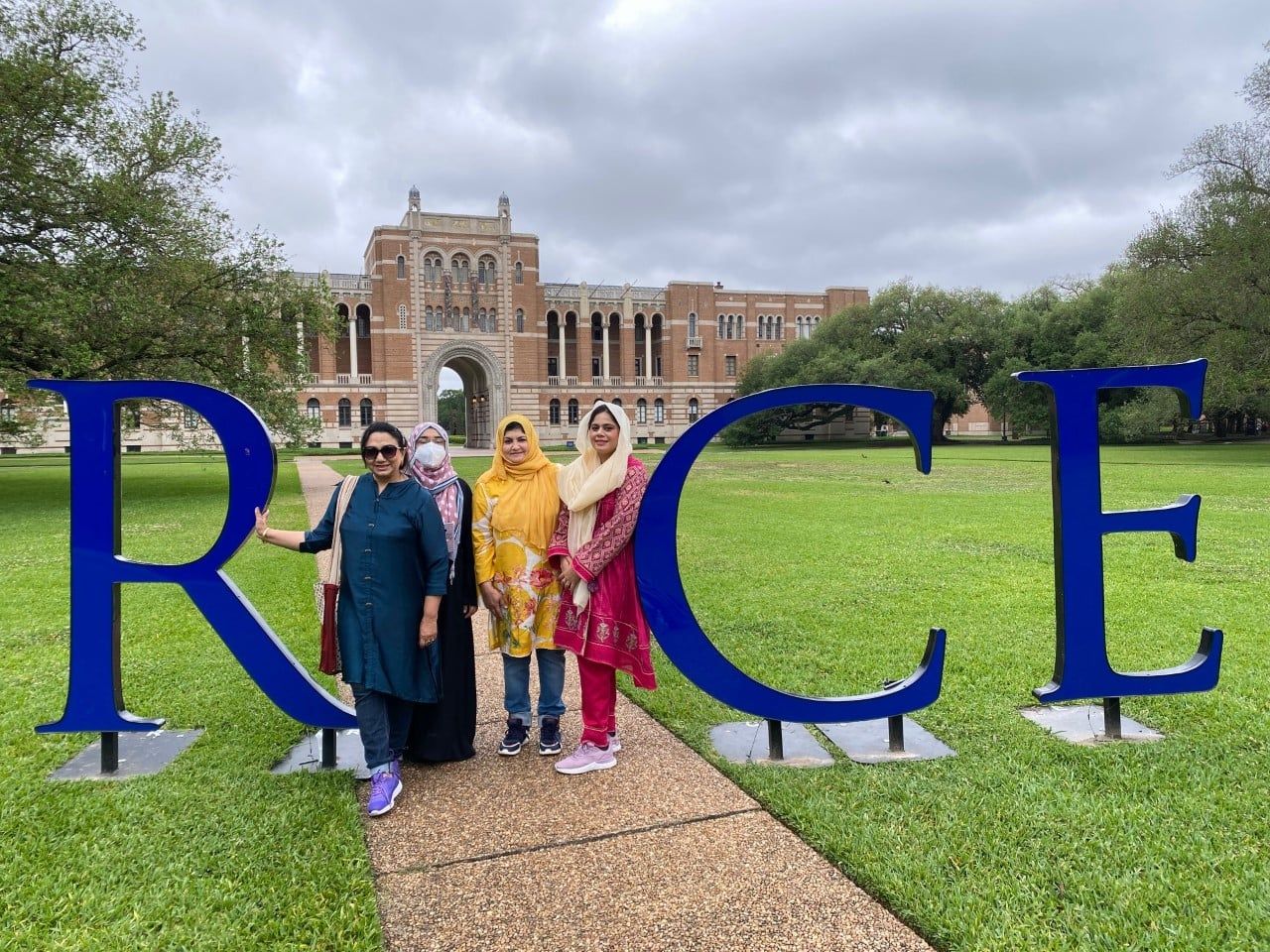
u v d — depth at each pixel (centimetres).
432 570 310
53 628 564
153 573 327
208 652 507
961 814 281
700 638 329
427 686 317
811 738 362
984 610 588
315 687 332
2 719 391
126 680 450
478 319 5334
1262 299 2323
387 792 296
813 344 5400
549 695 348
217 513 1251
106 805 299
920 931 218
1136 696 370
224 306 1672
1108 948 207
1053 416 342
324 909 231
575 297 5878
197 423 1880
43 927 224
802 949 212
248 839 273
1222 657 458
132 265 1517
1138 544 852
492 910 231
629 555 328
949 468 2333
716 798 302
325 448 4962
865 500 1409
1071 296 5569
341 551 307
